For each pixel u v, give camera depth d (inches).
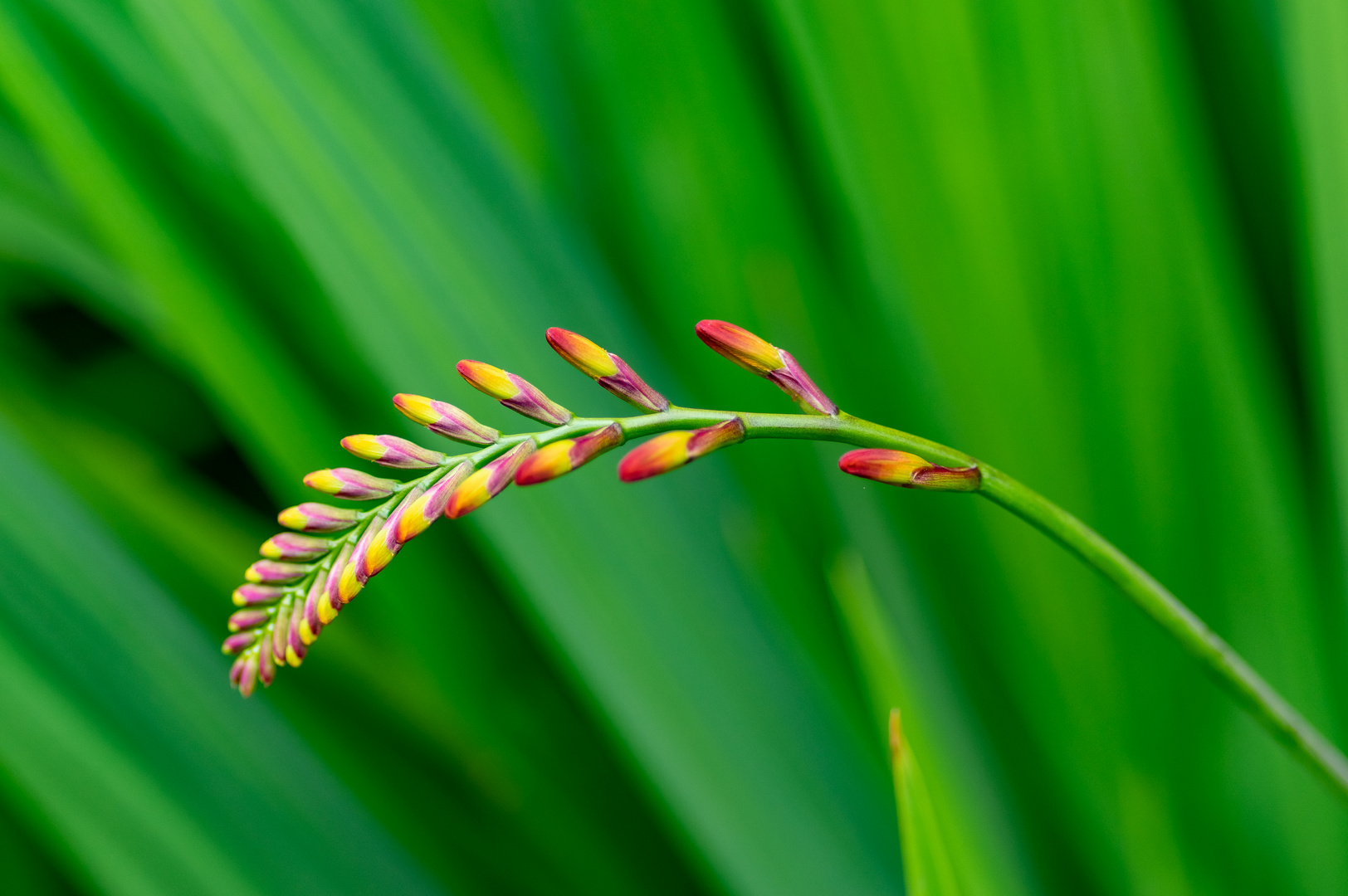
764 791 35.1
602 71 39.6
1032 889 35.3
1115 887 36.1
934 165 37.5
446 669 40.6
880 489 38.5
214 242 37.5
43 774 34.2
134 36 37.3
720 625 36.3
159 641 36.5
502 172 37.1
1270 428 36.5
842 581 29.0
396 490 24.9
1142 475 37.6
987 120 36.9
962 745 36.6
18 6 34.8
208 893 35.2
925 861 26.6
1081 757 37.5
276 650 25.1
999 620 38.4
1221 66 39.8
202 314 36.8
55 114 34.9
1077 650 38.0
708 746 35.0
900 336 38.6
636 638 35.1
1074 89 36.2
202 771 36.1
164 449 45.2
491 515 34.4
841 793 36.0
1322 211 32.9
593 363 24.5
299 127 34.1
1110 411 37.9
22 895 37.3
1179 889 34.5
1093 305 37.5
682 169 39.9
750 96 40.5
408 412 24.8
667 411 24.6
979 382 38.3
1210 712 36.7
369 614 42.9
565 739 40.6
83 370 45.8
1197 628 25.1
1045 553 38.3
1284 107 37.3
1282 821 35.0
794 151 41.4
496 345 35.4
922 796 26.8
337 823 37.1
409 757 38.3
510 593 38.5
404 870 37.1
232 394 37.3
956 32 36.0
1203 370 36.7
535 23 40.2
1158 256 36.6
